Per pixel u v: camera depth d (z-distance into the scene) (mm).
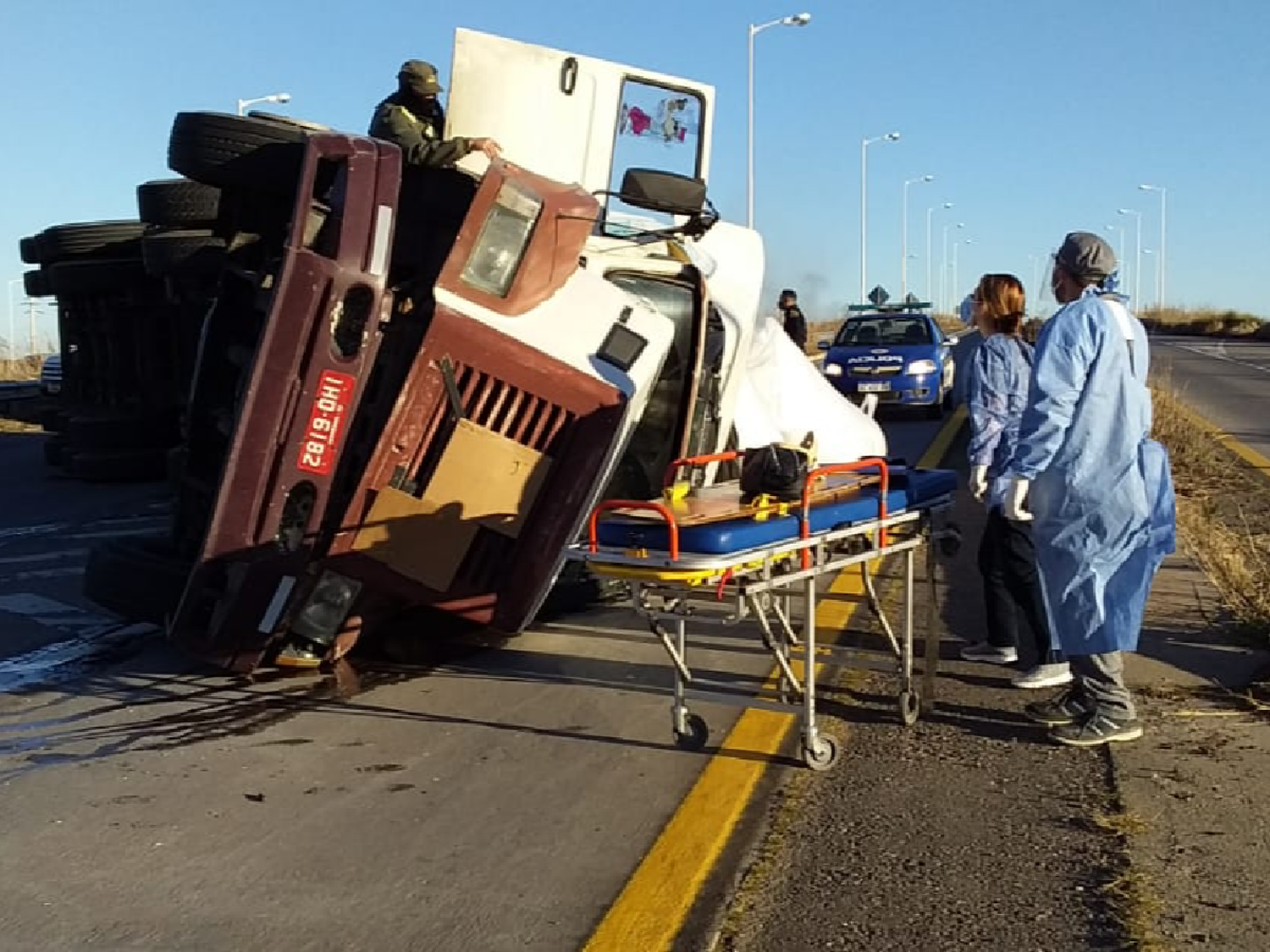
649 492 7383
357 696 6297
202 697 6328
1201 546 8008
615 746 5484
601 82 7629
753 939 3758
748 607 5043
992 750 5340
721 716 5883
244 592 5867
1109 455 5176
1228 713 5637
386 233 5723
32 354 38656
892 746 5430
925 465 15195
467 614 6152
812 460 5410
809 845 4426
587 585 7980
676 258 7664
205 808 4840
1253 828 4414
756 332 9750
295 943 3760
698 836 4492
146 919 3916
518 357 5859
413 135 6617
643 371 6211
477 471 5957
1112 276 5465
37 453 19109
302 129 6824
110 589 6980
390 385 5953
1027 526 6129
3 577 9500
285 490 5738
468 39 7449
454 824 4656
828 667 6645
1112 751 5227
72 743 5656
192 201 9508
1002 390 6309
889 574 8992
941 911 3904
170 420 14852
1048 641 6113
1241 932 3689
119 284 13984
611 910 3953
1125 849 4285
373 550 5965
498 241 5926
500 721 5859
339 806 4844
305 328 5617
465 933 3818
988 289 6461
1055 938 3713
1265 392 25969
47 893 4109
